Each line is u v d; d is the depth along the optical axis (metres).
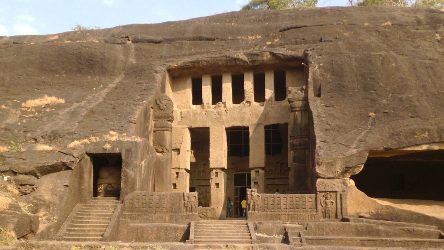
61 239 17.67
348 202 19.56
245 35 30.67
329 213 19.42
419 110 21.47
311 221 19.14
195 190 31.08
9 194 17.78
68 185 19.31
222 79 28.72
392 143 19.77
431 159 23.77
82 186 20.55
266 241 17.59
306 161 24.56
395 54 26.05
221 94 30.95
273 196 19.95
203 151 31.38
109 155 21.44
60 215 18.45
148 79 27.61
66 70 29.69
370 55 25.97
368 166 27.55
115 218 19.16
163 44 31.14
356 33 28.64
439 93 22.70
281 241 17.58
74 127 22.62
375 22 29.80
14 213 16.03
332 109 22.84
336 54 26.42
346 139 20.61
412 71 24.47
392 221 18.72
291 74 28.06
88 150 20.95
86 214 19.66
